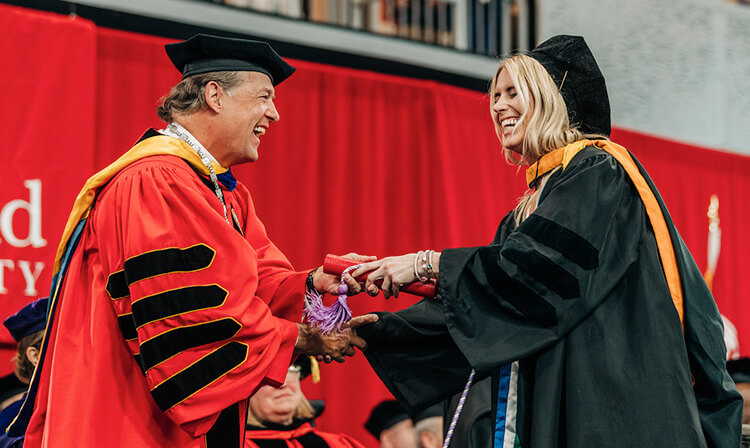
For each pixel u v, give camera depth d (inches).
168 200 107.3
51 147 205.3
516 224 119.3
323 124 243.9
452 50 269.1
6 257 197.3
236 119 117.3
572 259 104.3
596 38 300.4
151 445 104.1
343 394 227.8
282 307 120.0
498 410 110.6
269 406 186.2
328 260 119.4
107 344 105.9
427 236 253.0
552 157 114.1
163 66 223.8
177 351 102.5
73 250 112.4
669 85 311.7
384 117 252.4
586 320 104.7
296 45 245.8
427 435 204.5
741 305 300.4
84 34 212.7
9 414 159.3
